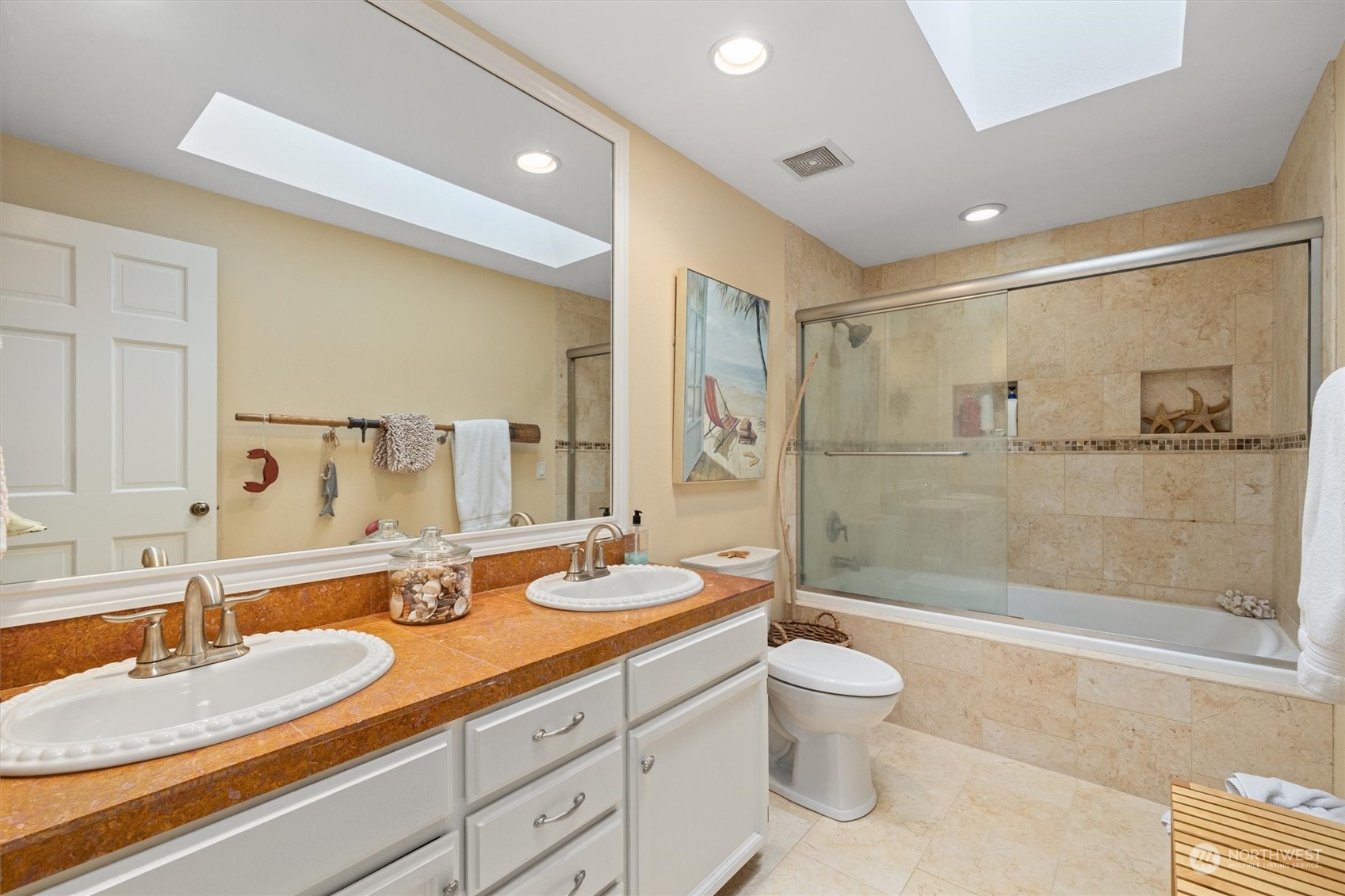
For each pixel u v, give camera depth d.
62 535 1.01
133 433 1.08
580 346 1.90
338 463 1.36
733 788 1.61
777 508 2.86
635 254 2.08
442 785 0.94
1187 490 2.79
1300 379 2.13
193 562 1.15
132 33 1.10
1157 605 2.78
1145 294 2.88
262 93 1.26
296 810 0.76
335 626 1.32
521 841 1.04
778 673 1.98
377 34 1.43
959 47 1.94
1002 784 2.12
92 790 0.66
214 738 0.76
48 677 0.99
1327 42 1.67
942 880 1.65
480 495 1.64
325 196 1.35
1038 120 2.07
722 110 2.01
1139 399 2.90
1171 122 2.09
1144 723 2.04
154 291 1.11
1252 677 1.89
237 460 1.21
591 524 1.94
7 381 0.96
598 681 1.21
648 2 1.53
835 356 2.97
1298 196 2.15
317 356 1.33
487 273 1.66
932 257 3.49
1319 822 1.06
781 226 2.90
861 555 2.89
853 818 1.93
